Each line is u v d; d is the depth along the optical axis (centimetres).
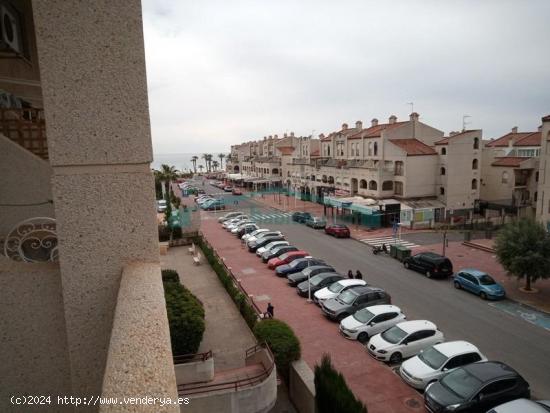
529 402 1095
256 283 2522
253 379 1123
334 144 5703
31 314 377
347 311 1934
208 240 3853
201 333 1366
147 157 361
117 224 361
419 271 2706
